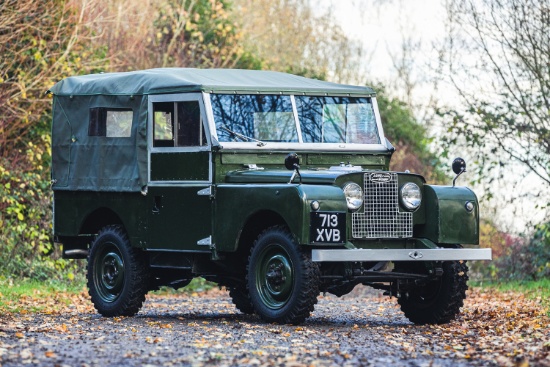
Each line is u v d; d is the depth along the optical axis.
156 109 12.90
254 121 12.55
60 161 14.11
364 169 12.67
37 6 21.06
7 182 20.25
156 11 26.62
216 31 28.39
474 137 21.56
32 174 19.94
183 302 17.55
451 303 12.33
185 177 12.54
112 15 23.91
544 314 13.55
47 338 10.51
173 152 12.67
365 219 11.80
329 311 15.04
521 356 9.25
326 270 11.93
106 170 13.48
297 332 11.08
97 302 13.79
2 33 20.73
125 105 13.23
